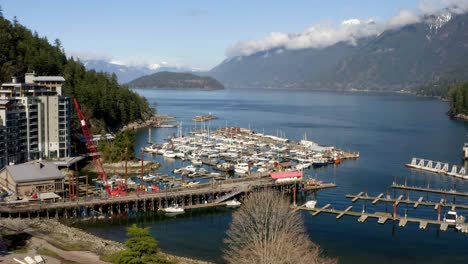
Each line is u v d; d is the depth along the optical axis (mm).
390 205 163375
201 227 138375
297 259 89375
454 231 135625
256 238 100188
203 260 113000
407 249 122438
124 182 185250
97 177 199750
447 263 114250
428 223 141875
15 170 159000
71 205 143750
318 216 148750
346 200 169625
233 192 165750
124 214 149500
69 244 115562
